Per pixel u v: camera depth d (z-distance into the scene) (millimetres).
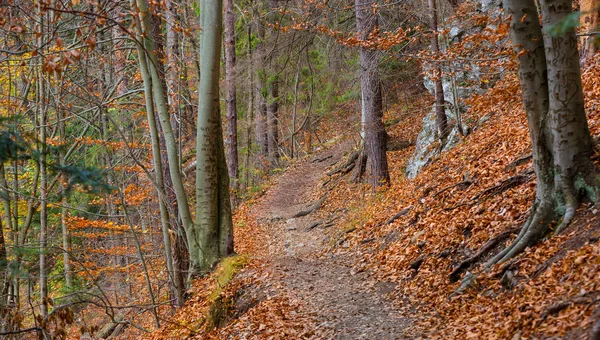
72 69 15219
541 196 7617
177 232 12758
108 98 14234
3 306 7582
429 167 15398
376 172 17641
